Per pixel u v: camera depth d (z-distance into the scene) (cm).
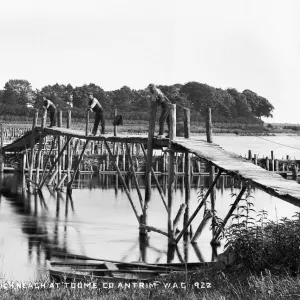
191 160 5706
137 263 1673
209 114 2514
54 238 2336
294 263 1303
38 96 13712
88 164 5603
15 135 7075
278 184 1650
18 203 3422
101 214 3028
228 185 4722
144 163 5656
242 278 1284
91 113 10938
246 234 1381
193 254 2077
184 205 2330
